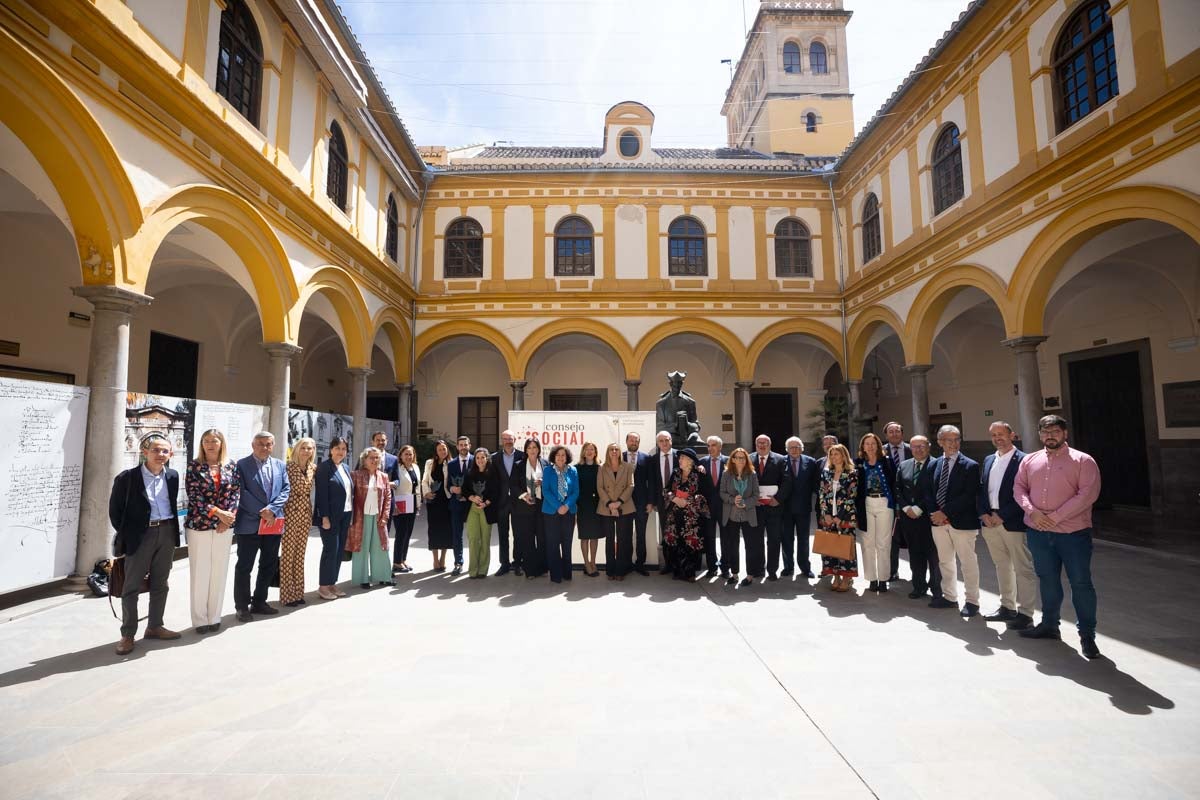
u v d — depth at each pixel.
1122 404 12.05
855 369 15.88
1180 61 7.09
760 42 26.09
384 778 2.91
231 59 8.25
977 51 10.71
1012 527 5.30
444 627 5.30
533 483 7.39
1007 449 5.56
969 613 5.62
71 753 3.16
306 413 10.88
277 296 9.30
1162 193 7.27
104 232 6.08
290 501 6.07
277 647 4.78
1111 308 12.00
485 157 19.11
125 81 6.21
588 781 2.88
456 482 7.70
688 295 16.08
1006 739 3.28
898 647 4.77
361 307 12.52
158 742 3.27
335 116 11.34
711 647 4.77
